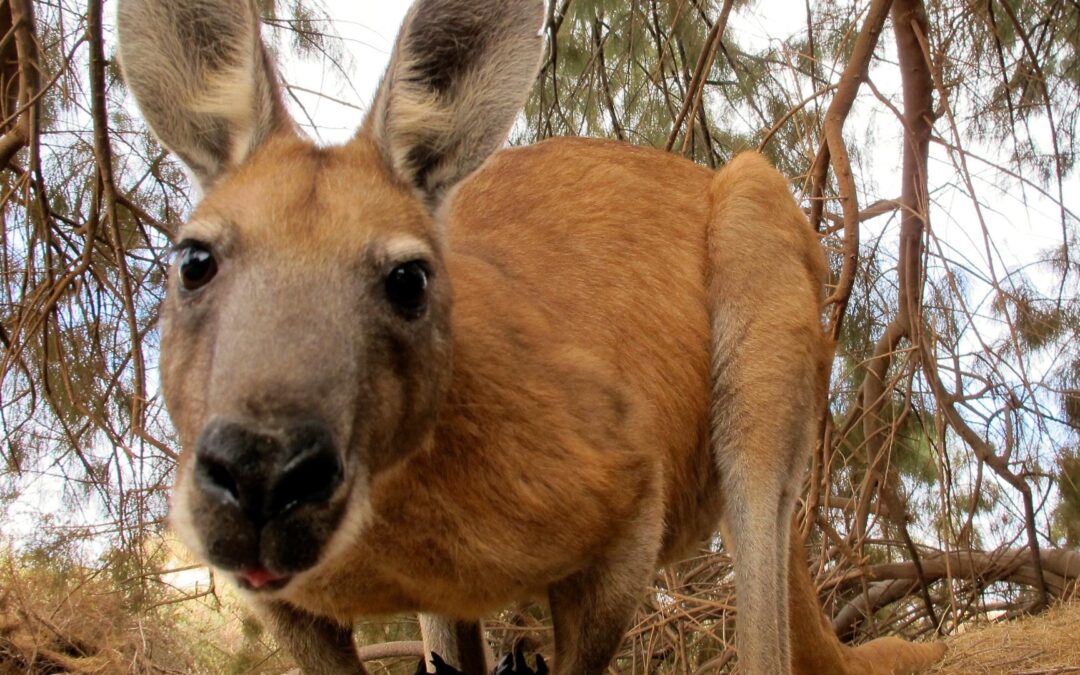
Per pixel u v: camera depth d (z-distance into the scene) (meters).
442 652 1.10
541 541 0.85
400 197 0.78
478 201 1.05
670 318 1.04
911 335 1.45
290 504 0.66
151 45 0.80
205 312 0.72
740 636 1.03
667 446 1.02
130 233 1.37
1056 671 1.21
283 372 0.66
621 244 1.05
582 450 0.87
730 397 1.06
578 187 1.07
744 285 1.07
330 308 0.70
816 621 1.10
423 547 0.83
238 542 0.65
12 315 1.30
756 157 1.13
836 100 1.36
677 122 1.44
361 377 0.71
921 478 1.79
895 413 1.54
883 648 1.17
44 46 1.29
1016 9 1.76
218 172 0.82
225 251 0.72
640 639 1.58
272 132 0.81
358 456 0.71
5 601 1.32
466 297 0.87
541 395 0.86
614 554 0.90
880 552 1.84
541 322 0.92
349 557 0.82
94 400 1.29
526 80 0.82
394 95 0.81
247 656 1.56
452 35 0.83
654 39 1.77
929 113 1.53
